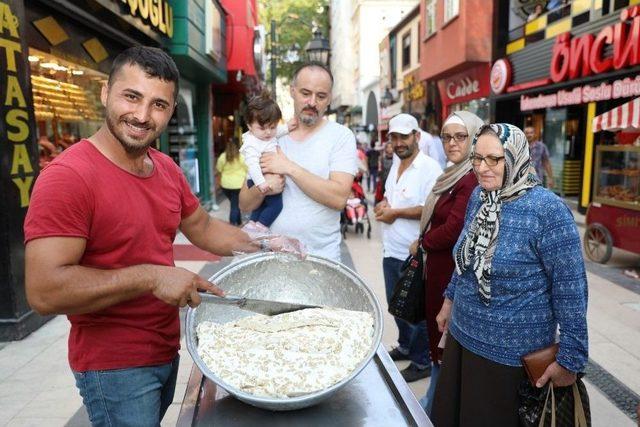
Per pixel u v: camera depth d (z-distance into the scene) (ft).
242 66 39.01
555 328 6.25
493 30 39.04
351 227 29.78
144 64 4.64
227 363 4.77
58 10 15.19
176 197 5.57
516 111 39.83
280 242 6.36
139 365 5.06
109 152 4.90
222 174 28.27
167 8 22.98
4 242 12.41
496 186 6.23
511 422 6.31
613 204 19.49
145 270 4.51
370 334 5.29
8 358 11.90
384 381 5.42
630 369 11.32
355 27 109.29
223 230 6.51
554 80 30.50
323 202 7.50
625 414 9.61
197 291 4.69
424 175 10.70
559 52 29.89
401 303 9.72
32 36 14.23
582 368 5.88
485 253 6.31
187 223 6.17
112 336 4.94
